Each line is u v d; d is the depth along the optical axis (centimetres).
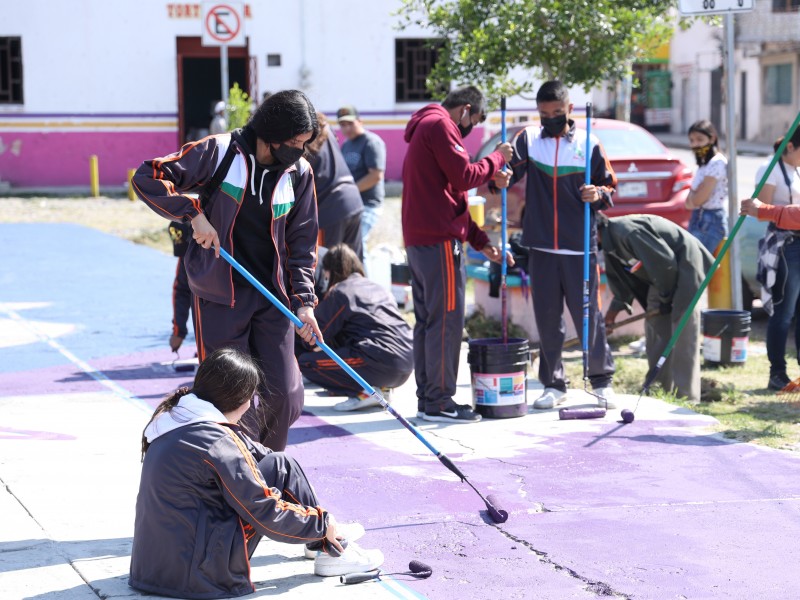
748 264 2641
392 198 5925
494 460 1555
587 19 3003
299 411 1252
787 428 1747
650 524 1288
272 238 1198
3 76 6269
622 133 2878
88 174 6328
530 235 1830
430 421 1781
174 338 2122
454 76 3231
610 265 2072
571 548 1216
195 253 1212
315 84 6359
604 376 1859
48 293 3138
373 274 2822
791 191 1997
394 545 1234
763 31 10769
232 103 5312
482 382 1791
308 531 1088
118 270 3603
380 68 6412
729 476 1471
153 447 1057
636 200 2712
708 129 2447
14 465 1506
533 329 2489
